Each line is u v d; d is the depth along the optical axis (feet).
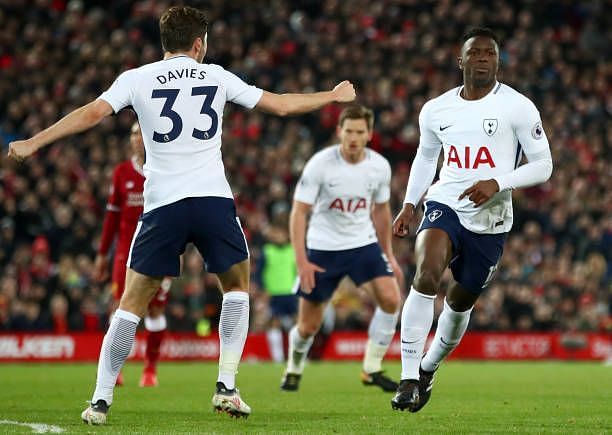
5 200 144.15
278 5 203.31
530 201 172.55
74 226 144.66
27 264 133.90
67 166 154.92
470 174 53.42
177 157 49.49
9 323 127.75
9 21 184.55
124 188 81.10
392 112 182.70
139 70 49.83
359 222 79.41
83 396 70.44
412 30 204.85
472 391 79.36
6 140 161.27
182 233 49.52
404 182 169.68
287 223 134.62
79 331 130.21
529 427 51.16
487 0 214.48
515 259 158.81
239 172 166.81
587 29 216.13
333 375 102.58
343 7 205.57
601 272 156.66
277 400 69.41
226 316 51.21
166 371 108.27
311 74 187.42
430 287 52.01
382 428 49.90
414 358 52.24
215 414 57.11
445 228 53.31
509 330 150.10
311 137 178.91
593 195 175.11
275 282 133.39
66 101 170.71
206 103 49.93
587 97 205.16
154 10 191.42
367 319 144.05
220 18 198.39
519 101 53.11
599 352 146.72
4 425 49.42
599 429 50.21
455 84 194.80
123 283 81.82
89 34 186.60
